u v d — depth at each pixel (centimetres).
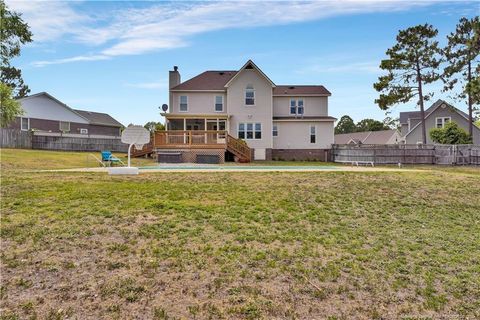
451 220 636
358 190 872
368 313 308
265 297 329
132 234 488
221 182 953
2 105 1650
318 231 538
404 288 359
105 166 1544
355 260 428
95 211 593
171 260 405
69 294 319
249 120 2588
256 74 2591
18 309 291
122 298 315
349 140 5300
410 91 2842
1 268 368
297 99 2827
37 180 890
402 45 2798
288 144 2744
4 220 526
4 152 1795
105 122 4003
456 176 1191
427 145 2456
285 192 820
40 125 3127
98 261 395
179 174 1127
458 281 378
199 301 316
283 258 424
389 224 595
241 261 409
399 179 1079
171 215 590
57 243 443
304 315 301
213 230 520
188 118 2484
